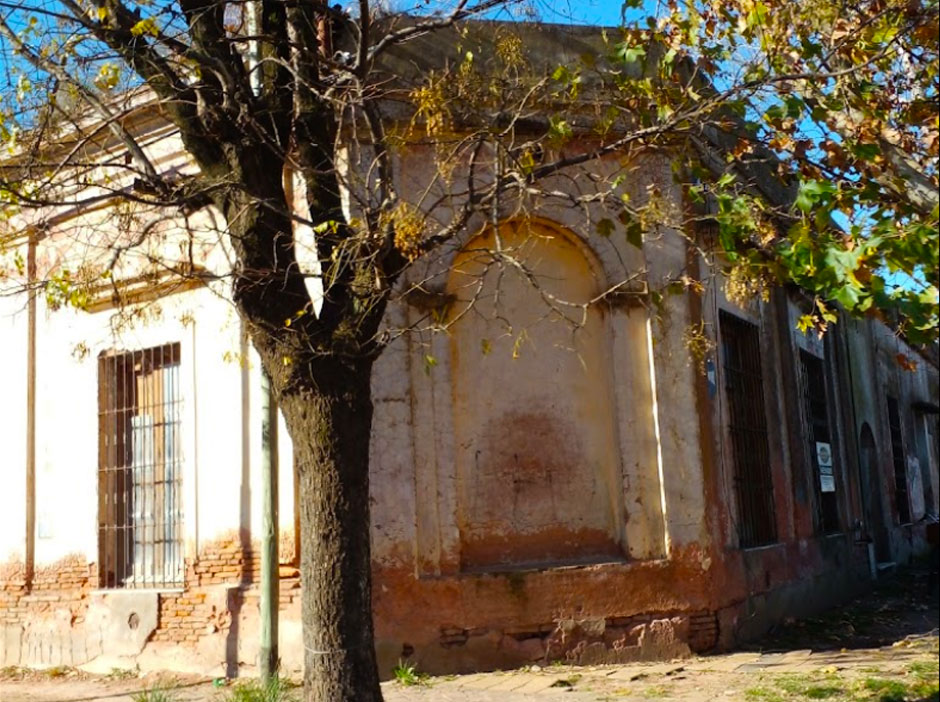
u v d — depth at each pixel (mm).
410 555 10203
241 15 9688
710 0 8484
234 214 7871
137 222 9281
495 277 10969
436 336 10609
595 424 11078
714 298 11953
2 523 12625
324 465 7219
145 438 11859
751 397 13164
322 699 6996
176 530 11500
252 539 10727
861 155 7320
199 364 11266
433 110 8609
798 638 12062
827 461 15734
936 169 7473
